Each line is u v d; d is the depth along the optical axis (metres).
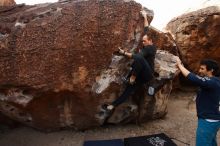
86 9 4.23
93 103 4.64
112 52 4.42
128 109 4.98
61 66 4.18
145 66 4.27
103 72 4.48
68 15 4.16
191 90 6.89
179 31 6.67
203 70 3.65
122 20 4.39
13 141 4.57
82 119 4.76
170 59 5.21
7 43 3.95
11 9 4.64
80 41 4.18
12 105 4.38
